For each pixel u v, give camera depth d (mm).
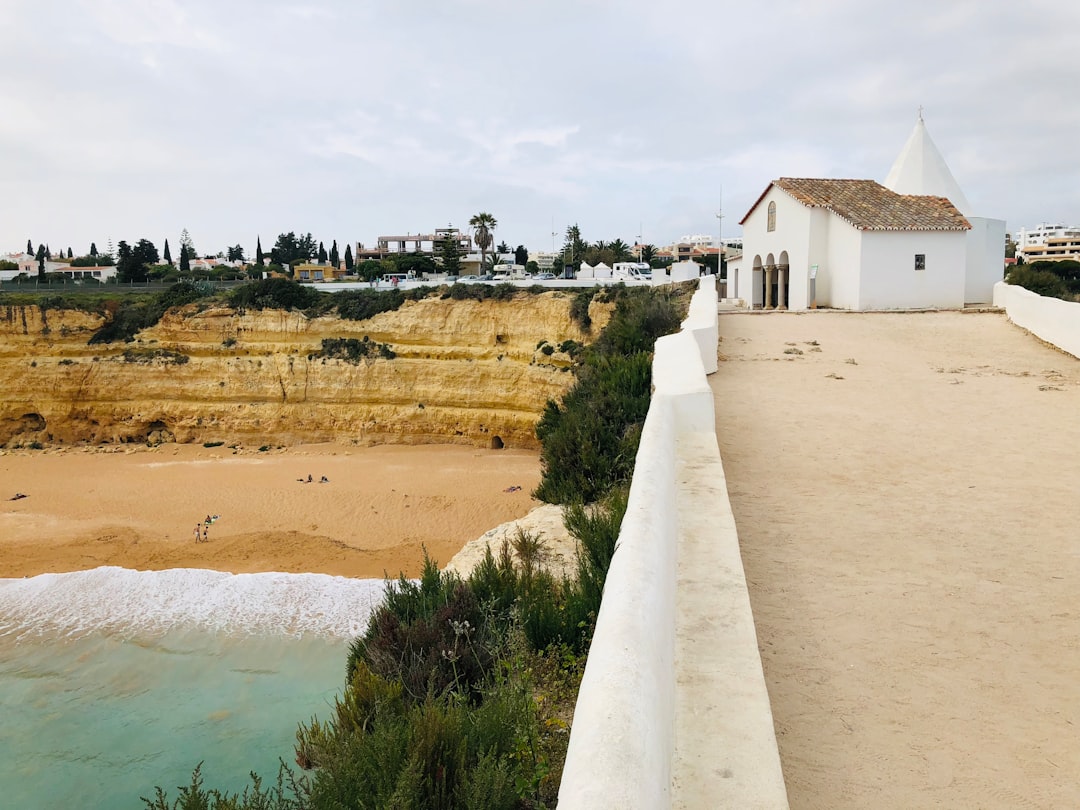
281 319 49531
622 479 12766
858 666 4895
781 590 6043
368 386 48156
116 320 51375
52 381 49156
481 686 7184
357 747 5598
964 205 35719
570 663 7422
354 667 8789
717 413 12828
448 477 40094
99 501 37219
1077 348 17984
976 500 8109
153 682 17906
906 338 21688
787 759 4023
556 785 5660
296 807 5816
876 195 31797
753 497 8461
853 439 10938
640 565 4227
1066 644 5086
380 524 33062
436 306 48281
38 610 22438
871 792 3750
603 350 24938
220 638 20297
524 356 46281
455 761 5355
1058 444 10344
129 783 13680
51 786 13680
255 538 29750
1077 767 3887
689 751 3596
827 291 30828
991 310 26656
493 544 11664
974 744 4094
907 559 6582
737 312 29125
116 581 24562
